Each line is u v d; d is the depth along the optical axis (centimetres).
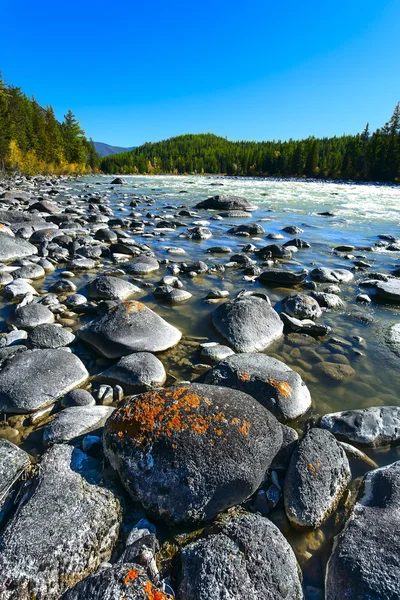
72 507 226
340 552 212
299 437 311
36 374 362
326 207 2033
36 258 805
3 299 604
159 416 269
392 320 570
